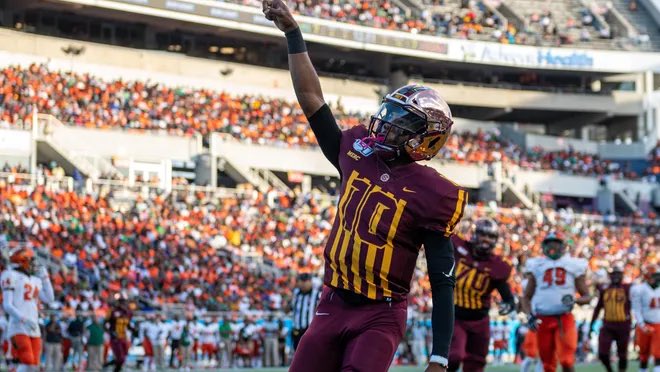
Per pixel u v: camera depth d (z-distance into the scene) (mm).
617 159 77312
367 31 65062
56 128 48812
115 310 26859
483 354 16469
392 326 7109
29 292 17375
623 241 62281
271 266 45500
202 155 53406
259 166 56375
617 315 23906
